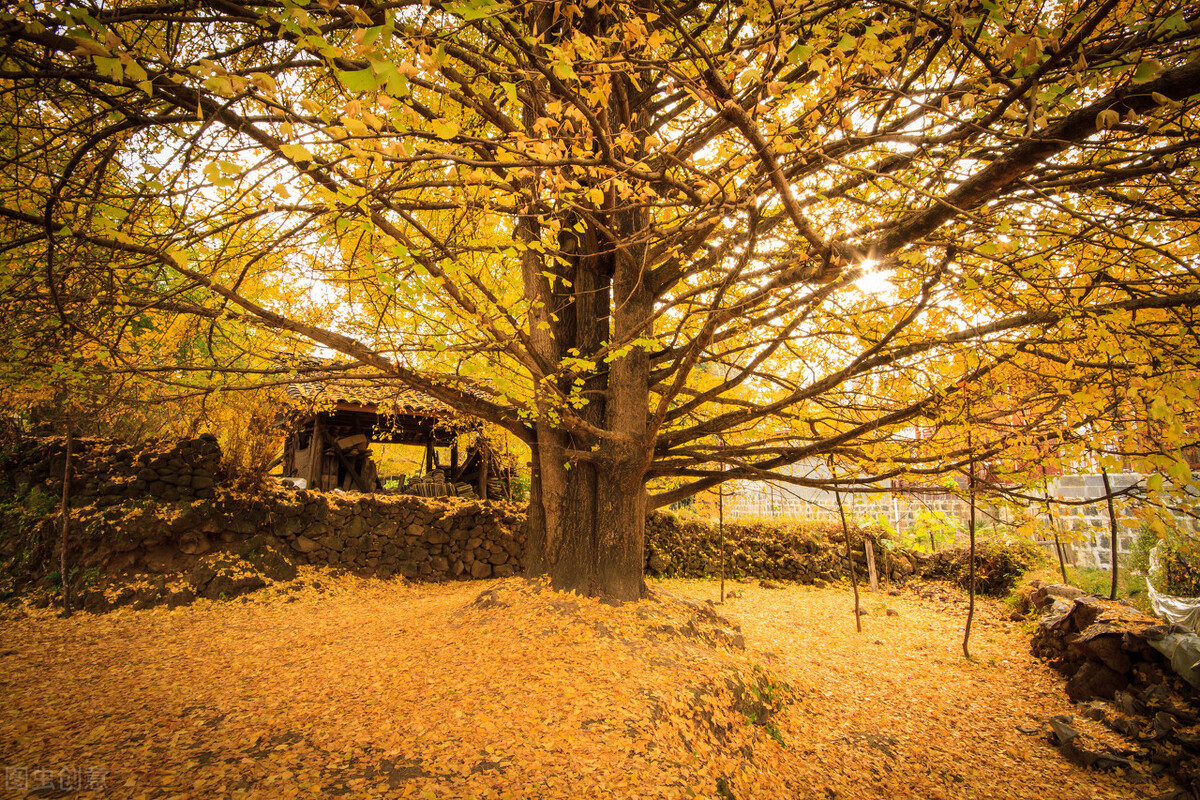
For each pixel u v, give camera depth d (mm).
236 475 9570
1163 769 4984
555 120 2867
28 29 2490
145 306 4473
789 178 3352
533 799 3297
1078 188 3490
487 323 4566
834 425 6566
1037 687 6945
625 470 6355
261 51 4051
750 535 14906
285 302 6121
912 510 14945
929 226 2934
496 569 12000
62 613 7500
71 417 8086
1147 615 6910
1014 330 4582
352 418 14047
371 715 4293
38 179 3959
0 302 4258
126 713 4559
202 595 8477
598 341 6977
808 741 5367
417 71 2131
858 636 9305
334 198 3133
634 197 3811
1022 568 12336
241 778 3506
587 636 5477
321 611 8375
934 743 5578
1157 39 2404
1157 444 3043
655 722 4176
